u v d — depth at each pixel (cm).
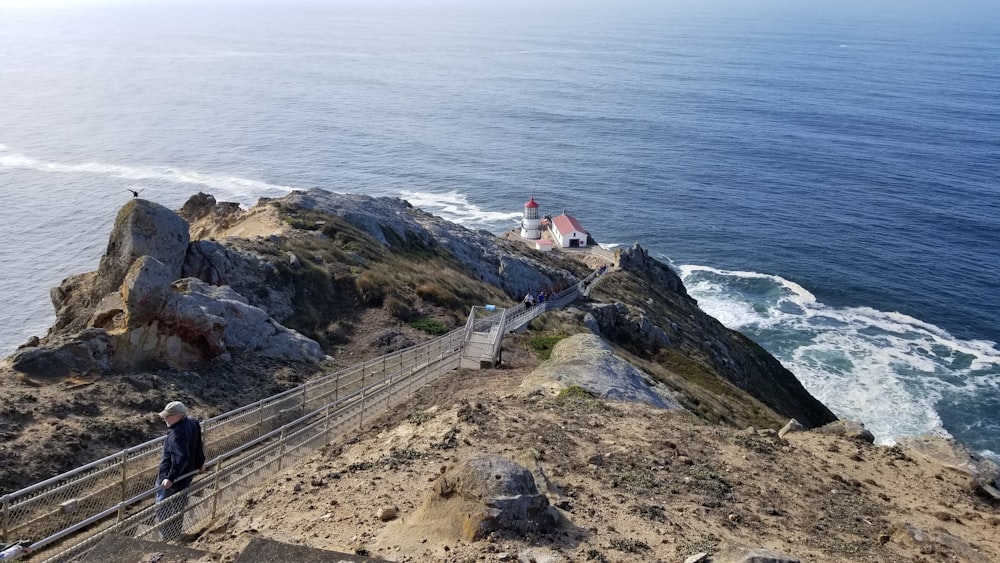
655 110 18825
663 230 9781
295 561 765
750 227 9862
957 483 1495
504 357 3048
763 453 1523
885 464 1570
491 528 937
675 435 1566
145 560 791
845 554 1073
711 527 1090
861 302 7550
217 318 2416
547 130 16188
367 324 3325
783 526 1154
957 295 7619
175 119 16500
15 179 10962
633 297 5812
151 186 10931
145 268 2259
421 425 1570
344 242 4103
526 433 1470
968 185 11650
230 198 10494
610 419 1647
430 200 10994
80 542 1152
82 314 2520
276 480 1312
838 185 11794
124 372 2138
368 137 15125
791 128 16438
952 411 5459
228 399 2161
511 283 5291
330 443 1662
